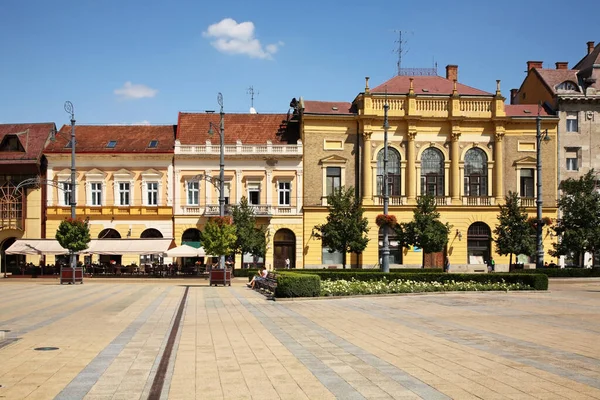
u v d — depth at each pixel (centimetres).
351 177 6775
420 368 1438
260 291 4066
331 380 1321
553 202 6856
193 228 6694
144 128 7106
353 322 2342
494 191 6856
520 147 6912
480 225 6831
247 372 1416
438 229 6075
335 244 6169
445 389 1230
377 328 2159
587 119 6925
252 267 6619
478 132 6888
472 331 2061
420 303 3138
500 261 6756
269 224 6694
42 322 2384
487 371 1397
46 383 1315
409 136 6775
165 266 5900
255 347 1766
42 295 3775
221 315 2648
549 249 6662
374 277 4416
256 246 6206
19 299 3466
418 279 4275
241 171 6756
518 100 8081
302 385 1279
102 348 1762
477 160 6912
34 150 6794
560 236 6372
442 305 3028
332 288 3594
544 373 1371
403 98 6819
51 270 5962
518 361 1512
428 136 6856
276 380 1329
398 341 1848
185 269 5872
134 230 6706
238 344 1823
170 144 6856
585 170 6900
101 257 6606
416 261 6706
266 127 7062
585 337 1912
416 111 6806
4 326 2259
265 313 2712
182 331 2128
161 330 2158
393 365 1476
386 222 5012
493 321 2350
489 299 3359
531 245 5981
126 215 6700
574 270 5303
